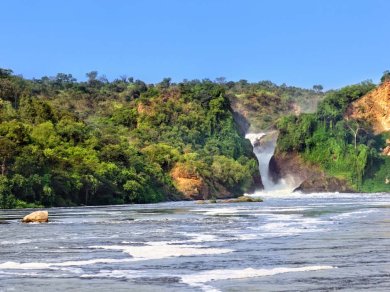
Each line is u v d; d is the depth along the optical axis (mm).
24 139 126750
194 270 29344
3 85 185000
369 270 29000
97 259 33375
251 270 29234
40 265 31250
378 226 54500
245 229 53125
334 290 24203
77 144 152625
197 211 91125
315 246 38938
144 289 24656
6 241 43938
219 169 197375
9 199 108062
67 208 109625
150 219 70438
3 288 25000
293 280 26500
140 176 153125
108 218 73250
